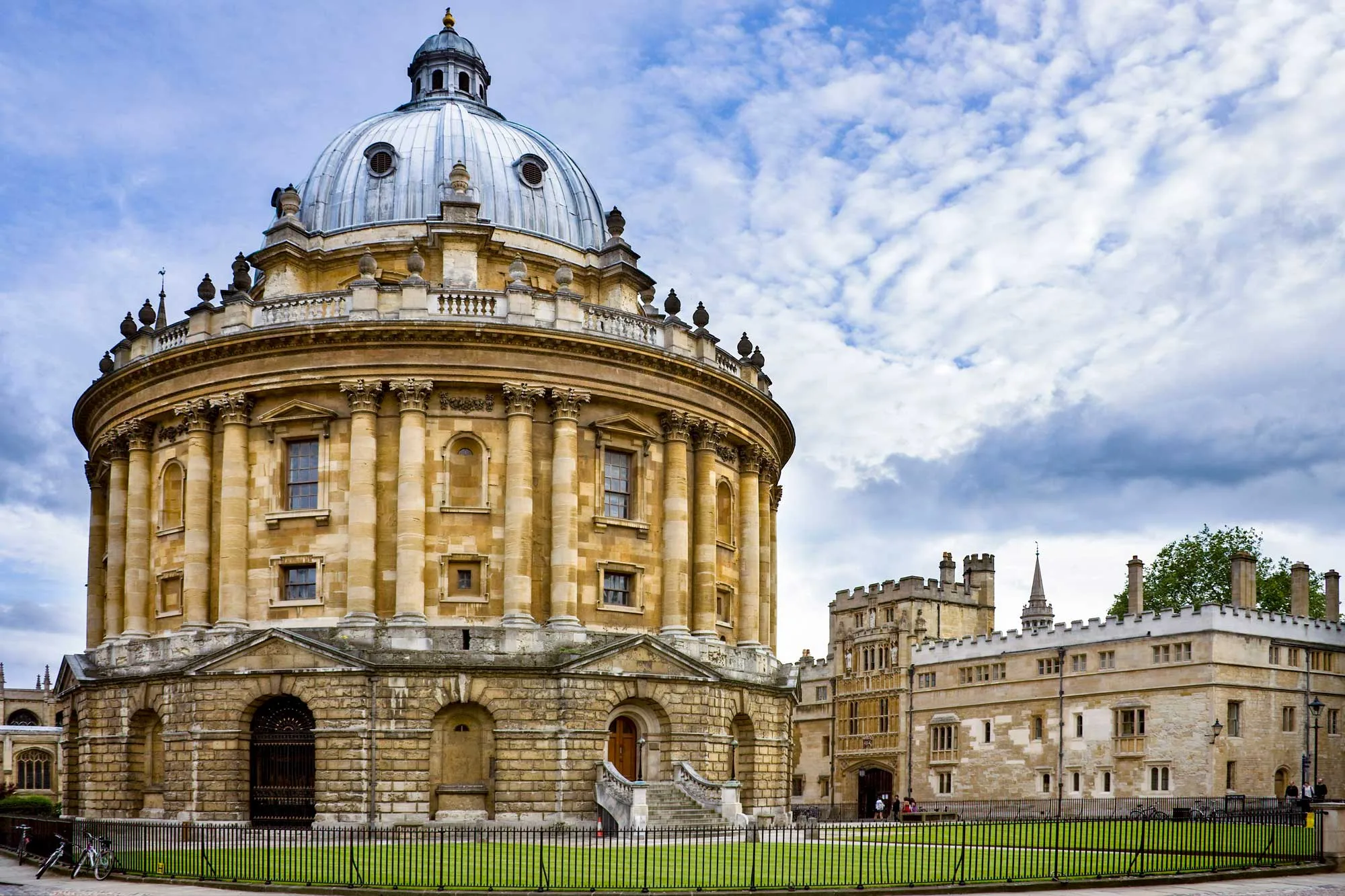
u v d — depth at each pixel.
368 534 58.62
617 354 62.62
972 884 36.44
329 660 56.22
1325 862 42.41
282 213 70.50
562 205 73.94
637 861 41.34
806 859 43.75
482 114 78.88
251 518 60.84
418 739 55.94
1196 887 37.09
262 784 57.16
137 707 60.56
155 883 39.12
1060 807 87.31
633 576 63.38
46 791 127.88
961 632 121.75
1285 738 93.38
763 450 72.38
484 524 60.06
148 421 65.38
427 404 60.28
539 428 61.47
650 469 64.44
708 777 61.06
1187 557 121.50
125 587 65.50
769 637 74.19
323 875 38.34
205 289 63.69
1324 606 113.56
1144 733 94.44
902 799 111.75
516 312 61.31
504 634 58.12
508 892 34.66
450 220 66.62
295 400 60.91
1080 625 100.75
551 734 56.84
